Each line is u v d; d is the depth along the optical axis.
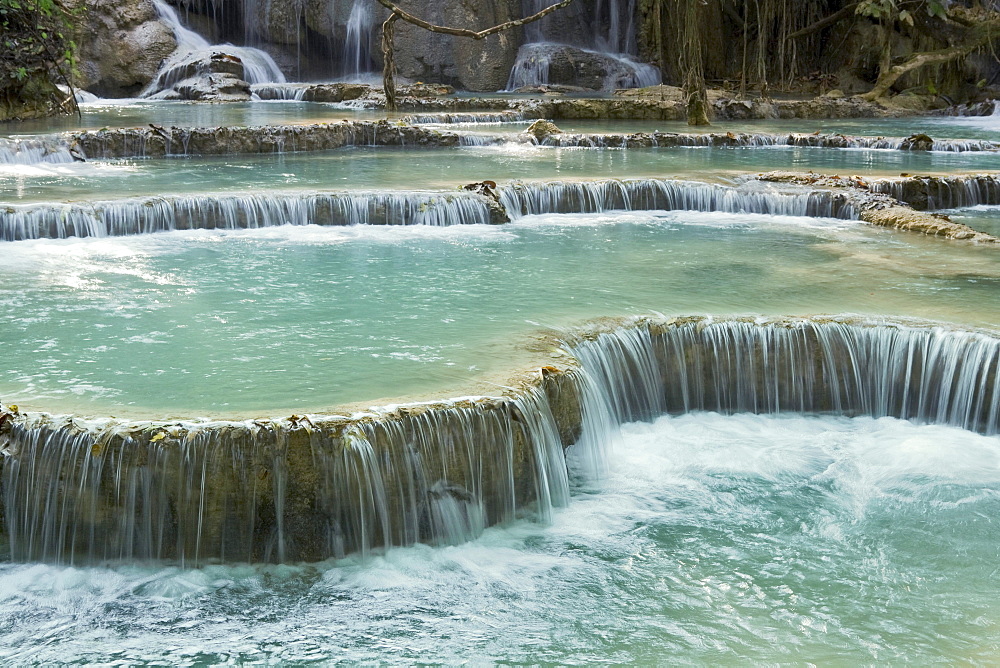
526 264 11.70
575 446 8.04
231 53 33.94
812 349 9.12
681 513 7.66
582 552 7.12
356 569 6.74
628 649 6.10
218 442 6.56
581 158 19.58
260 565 6.71
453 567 6.86
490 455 7.22
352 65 35.75
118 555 6.69
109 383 7.72
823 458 8.49
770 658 6.04
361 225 14.03
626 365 8.96
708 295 10.30
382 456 6.81
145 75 32.56
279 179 15.99
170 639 6.07
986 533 7.42
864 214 14.43
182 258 11.92
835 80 34.59
